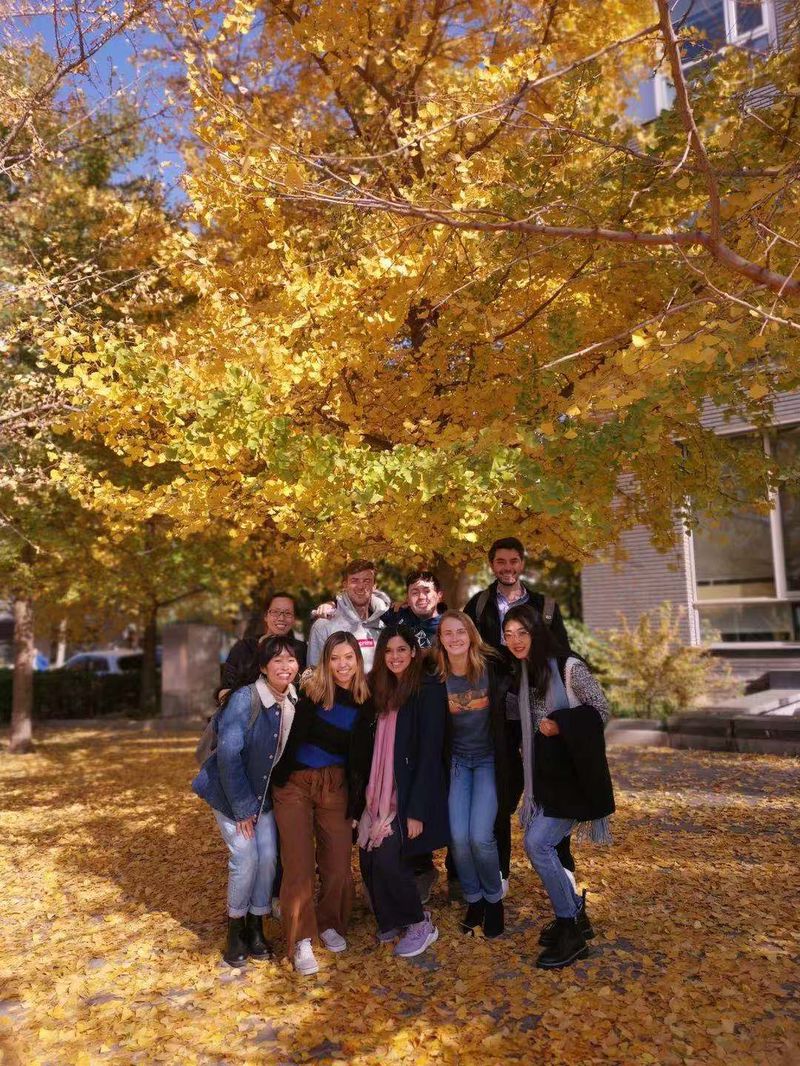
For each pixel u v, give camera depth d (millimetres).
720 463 5102
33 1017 3477
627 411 3836
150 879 5449
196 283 5781
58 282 6582
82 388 5289
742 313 3328
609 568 12680
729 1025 2984
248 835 3965
